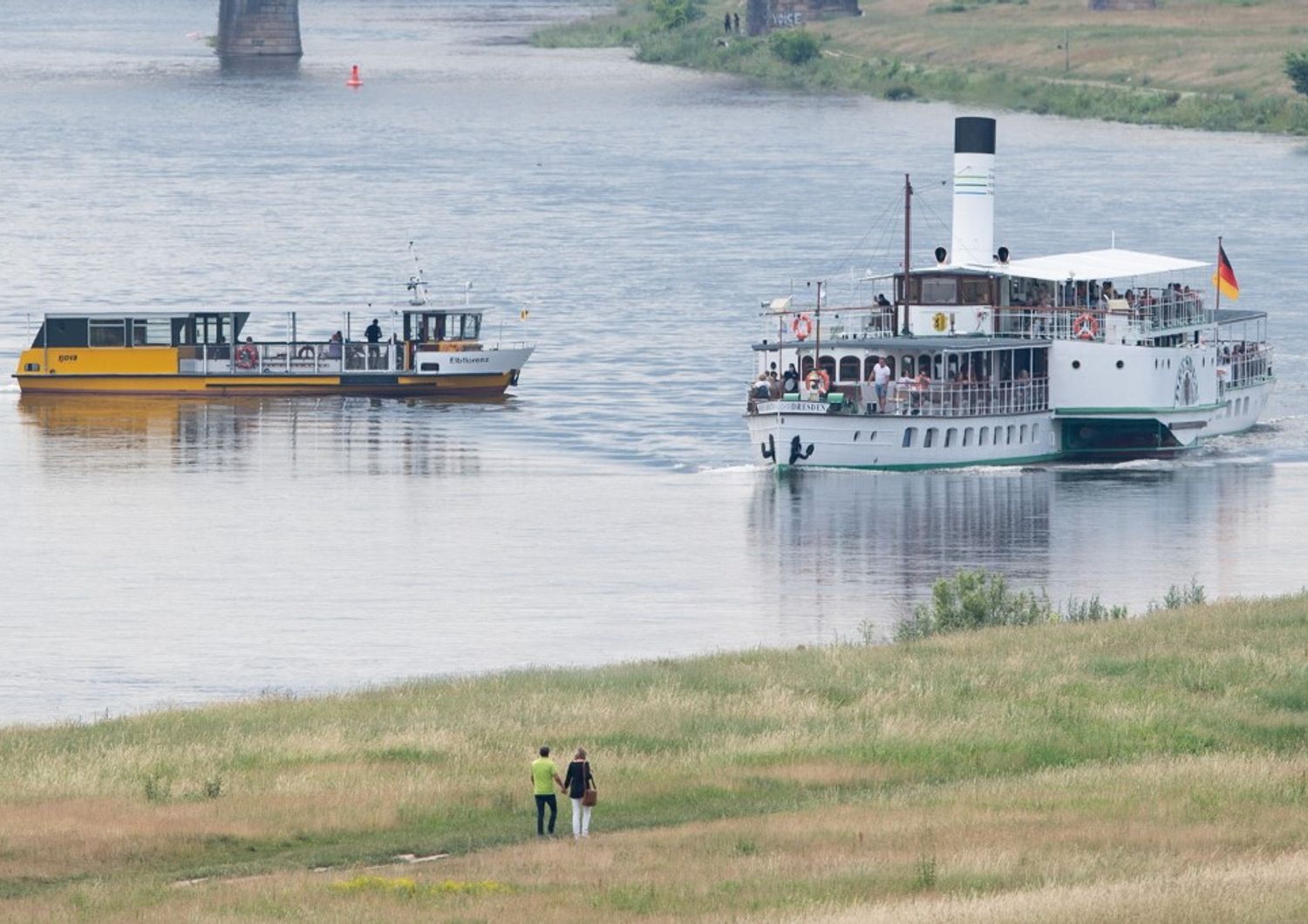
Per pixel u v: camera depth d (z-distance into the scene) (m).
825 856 196.88
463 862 198.62
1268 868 187.00
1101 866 190.38
